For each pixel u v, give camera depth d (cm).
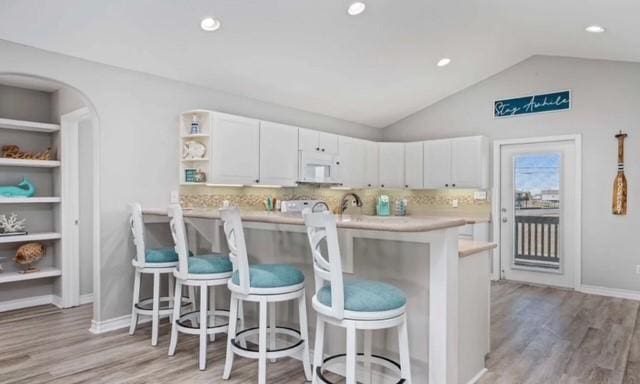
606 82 488
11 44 303
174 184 402
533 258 543
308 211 248
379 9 357
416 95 584
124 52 343
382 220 236
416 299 231
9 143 439
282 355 237
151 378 258
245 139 428
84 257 457
